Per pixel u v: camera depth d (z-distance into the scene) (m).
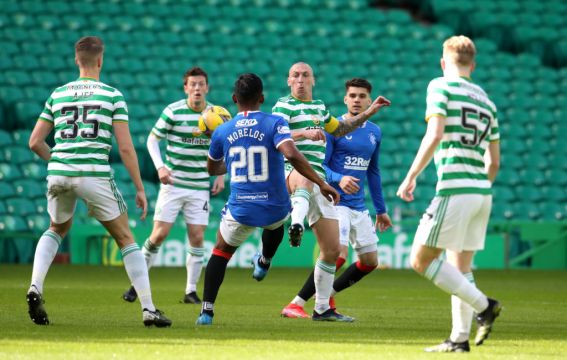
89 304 31.97
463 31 96.75
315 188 27.05
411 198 19.33
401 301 37.06
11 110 75.62
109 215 23.72
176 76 82.81
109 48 83.50
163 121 35.53
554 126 87.38
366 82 30.25
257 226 23.97
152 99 80.06
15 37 81.50
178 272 56.66
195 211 35.47
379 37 92.94
